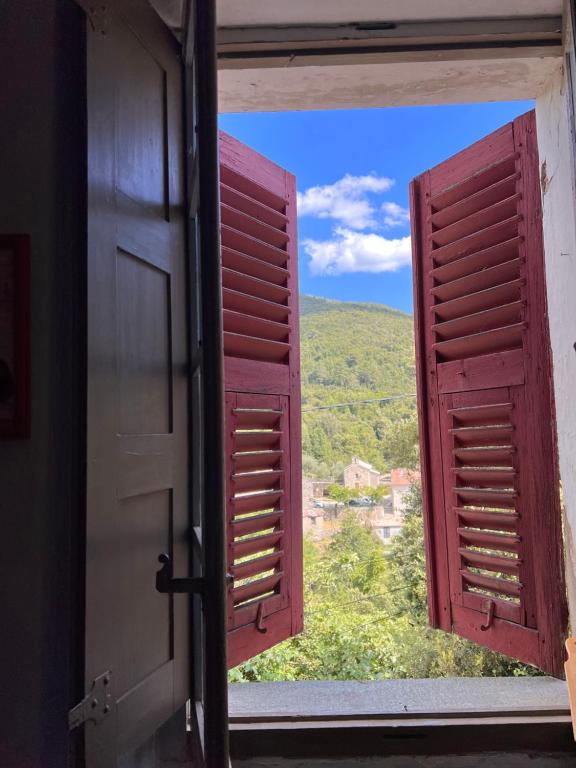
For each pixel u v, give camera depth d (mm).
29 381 785
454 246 1640
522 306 1460
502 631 1476
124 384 840
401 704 1423
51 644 765
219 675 762
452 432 1612
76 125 803
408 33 1255
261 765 1326
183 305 1070
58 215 807
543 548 1402
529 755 1322
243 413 1442
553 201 1365
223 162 1471
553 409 1407
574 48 1150
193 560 1054
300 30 1258
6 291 788
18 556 772
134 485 849
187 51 1073
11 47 824
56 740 754
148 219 939
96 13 797
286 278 1641
